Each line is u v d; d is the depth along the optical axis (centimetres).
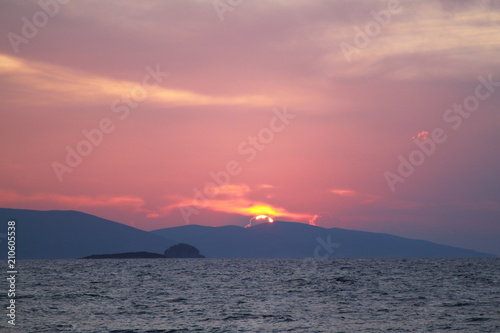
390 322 5691
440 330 5212
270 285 10762
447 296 8256
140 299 8019
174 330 5247
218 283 11462
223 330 5244
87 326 5494
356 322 5706
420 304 7212
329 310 6650
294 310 6662
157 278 13538
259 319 5925
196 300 7850
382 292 9012
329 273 15625
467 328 5309
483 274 14438
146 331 5197
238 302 7562
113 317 6097
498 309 6650
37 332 5156
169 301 7719
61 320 5884
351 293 8875
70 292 9262
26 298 8194
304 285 10688
